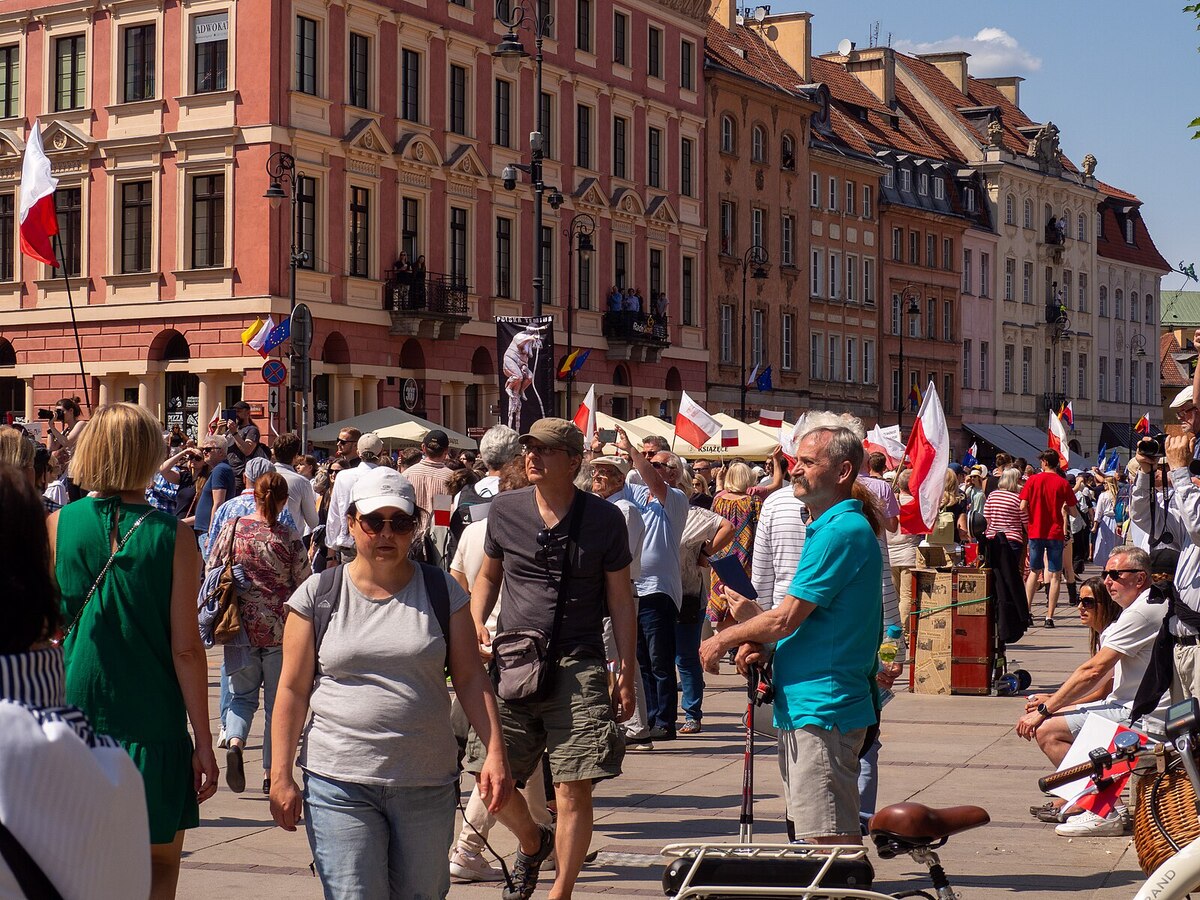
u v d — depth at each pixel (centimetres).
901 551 2314
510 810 889
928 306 9331
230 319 4803
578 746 862
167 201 4909
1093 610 1270
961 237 9650
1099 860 1044
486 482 1532
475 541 1110
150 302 4934
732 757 1469
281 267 4791
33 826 328
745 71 7594
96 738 344
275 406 4581
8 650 357
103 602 697
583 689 872
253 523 1241
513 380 2914
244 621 1230
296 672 690
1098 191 11319
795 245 7956
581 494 904
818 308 8200
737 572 808
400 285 5222
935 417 2031
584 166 6269
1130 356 11862
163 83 4925
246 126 4784
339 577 696
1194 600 991
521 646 873
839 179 8438
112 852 339
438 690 690
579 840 869
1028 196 10444
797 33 8506
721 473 2773
